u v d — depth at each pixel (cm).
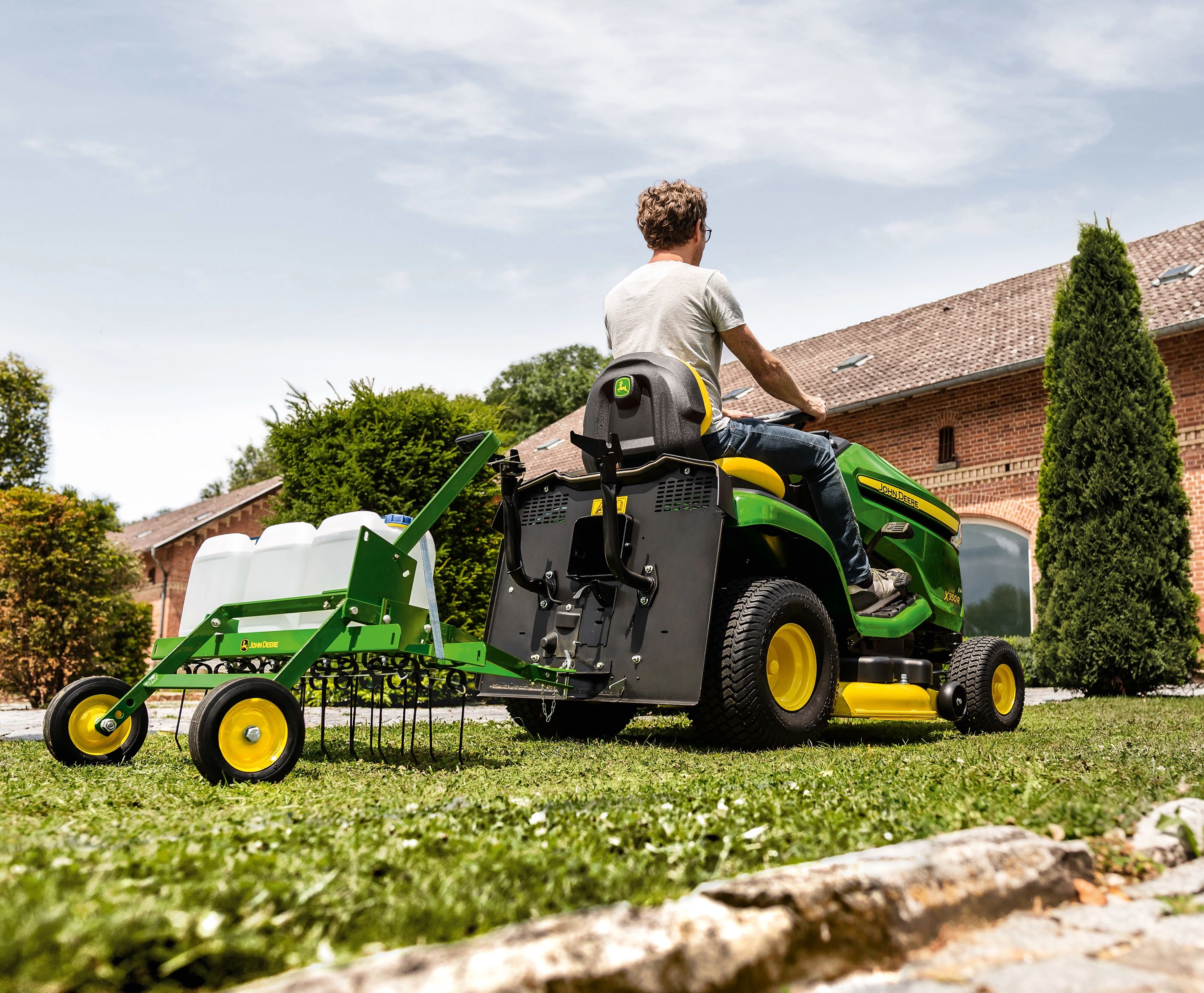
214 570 425
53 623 1364
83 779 305
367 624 331
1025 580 1341
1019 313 1563
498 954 110
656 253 469
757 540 437
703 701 404
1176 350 1220
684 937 121
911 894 146
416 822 205
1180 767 302
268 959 117
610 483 405
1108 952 143
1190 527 1091
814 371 1789
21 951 106
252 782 290
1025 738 447
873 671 468
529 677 386
